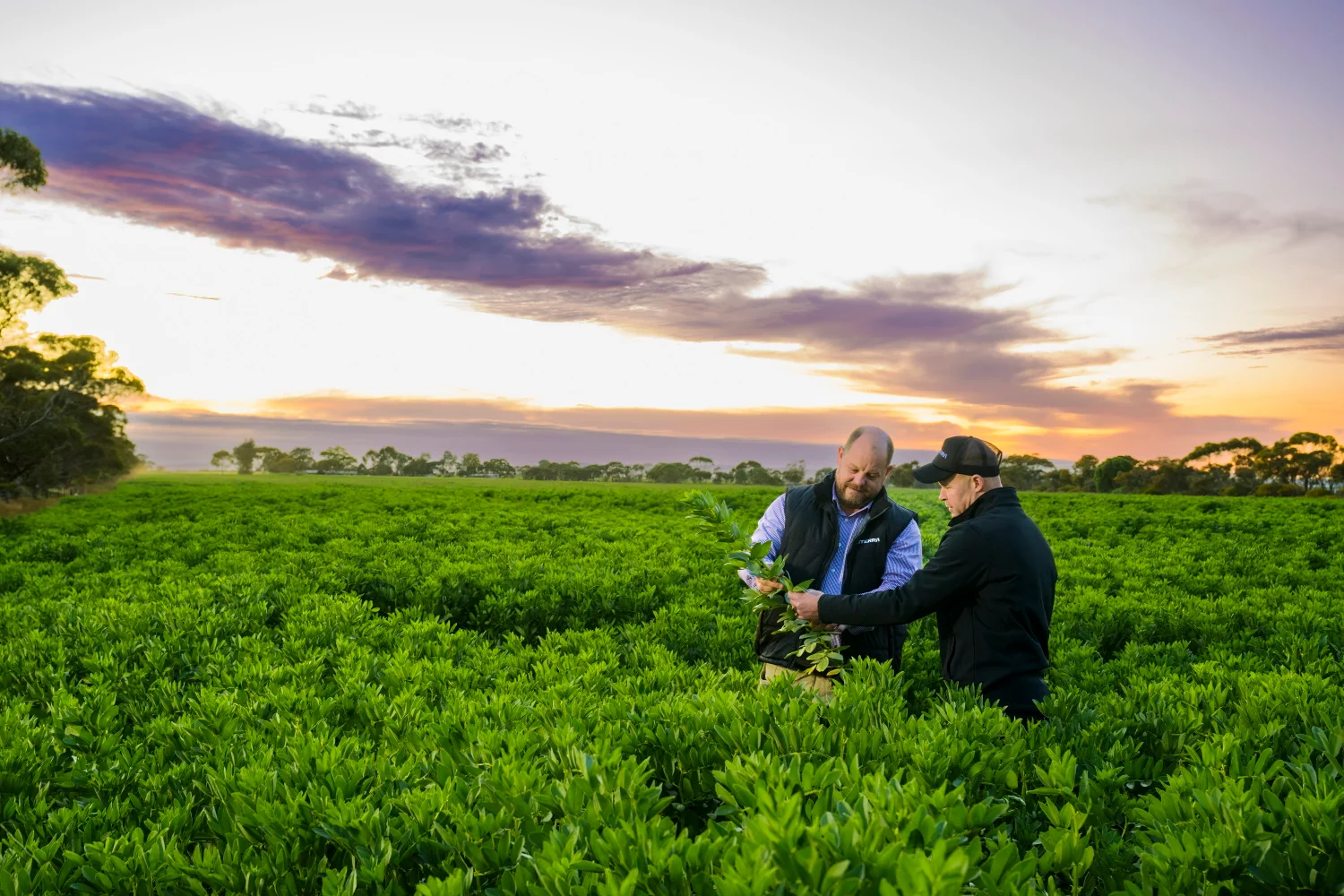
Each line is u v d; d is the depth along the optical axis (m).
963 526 3.87
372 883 2.27
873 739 2.94
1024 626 3.80
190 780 3.37
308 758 3.04
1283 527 20.30
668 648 7.61
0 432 45.25
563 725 3.29
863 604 3.96
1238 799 2.28
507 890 2.01
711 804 2.93
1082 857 2.12
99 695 4.57
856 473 5.06
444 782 2.79
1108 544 16.72
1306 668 6.04
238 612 7.44
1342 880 1.96
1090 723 3.34
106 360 52.59
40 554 13.80
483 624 9.17
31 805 3.30
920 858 1.50
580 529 17.80
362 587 9.99
